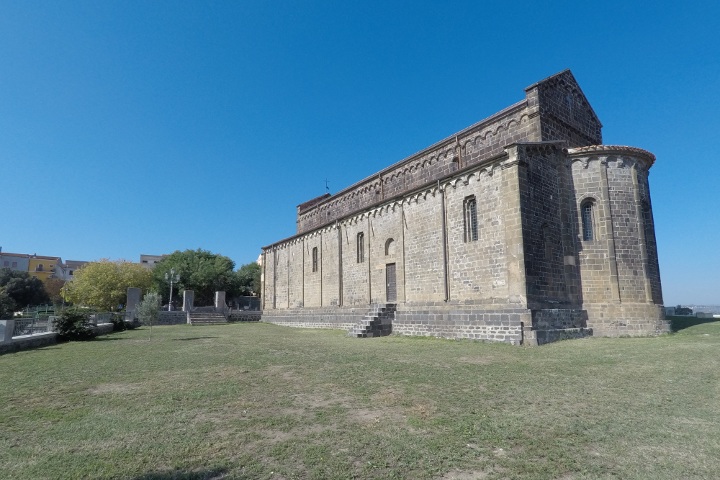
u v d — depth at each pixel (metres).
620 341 18.70
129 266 70.75
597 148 22.84
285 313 42.56
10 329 19.17
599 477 5.48
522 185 20.70
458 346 18.39
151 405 8.99
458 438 6.87
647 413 8.13
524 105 24.16
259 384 11.00
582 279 22.23
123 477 5.52
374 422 7.73
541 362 13.73
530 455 6.20
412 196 27.42
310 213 48.19
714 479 5.40
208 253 82.06
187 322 47.62
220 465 5.86
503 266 20.88
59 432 7.27
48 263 122.69
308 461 5.98
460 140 28.50
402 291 27.53
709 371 11.73
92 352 18.44
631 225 22.48
